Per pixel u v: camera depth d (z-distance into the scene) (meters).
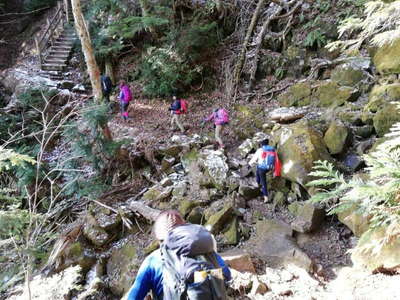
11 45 17.27
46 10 18.66
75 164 8.59
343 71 9.24
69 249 6.57
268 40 11.82
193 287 2.12
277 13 11.72
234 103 11.09
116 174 9.05
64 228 7.28
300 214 6.43
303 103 9.61
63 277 4.88
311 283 5.00
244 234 6.43
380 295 4.27
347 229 6.13
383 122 7.22
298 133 7.32
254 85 11.51
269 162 6.91
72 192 8.24
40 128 10.55
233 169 8.11
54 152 10.08
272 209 7.03
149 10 13.02
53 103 11.93
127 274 5.87
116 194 8.43
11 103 12.34
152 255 2.41
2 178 8.20
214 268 2.23
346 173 6.98
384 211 2.94
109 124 11.21
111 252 6.71
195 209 7.04
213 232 6.45
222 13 13.09
